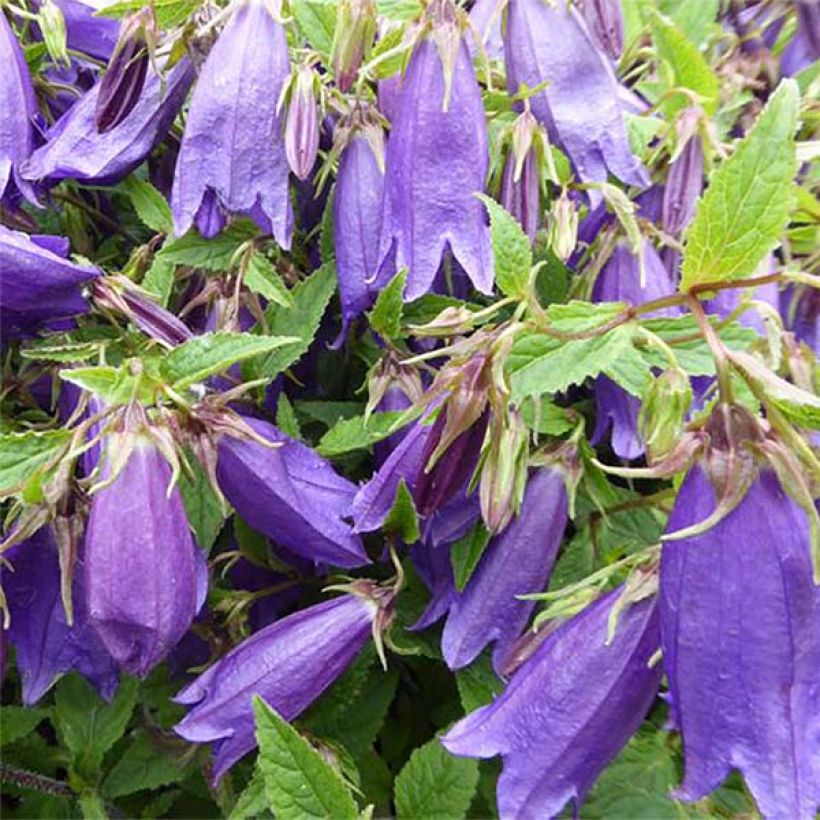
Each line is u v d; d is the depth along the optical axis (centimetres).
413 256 31
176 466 28
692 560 24
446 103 30
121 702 37
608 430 34
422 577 33
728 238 25
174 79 35
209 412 30
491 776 35
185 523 28
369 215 33
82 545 29
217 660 33
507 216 27
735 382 26
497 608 31
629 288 32
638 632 27
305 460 32
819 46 40
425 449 28
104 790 37
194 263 34
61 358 32
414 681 38
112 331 35
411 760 33
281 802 27
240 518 34
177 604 28
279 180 32
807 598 24
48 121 38
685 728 25
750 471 24
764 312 25
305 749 27
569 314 27
